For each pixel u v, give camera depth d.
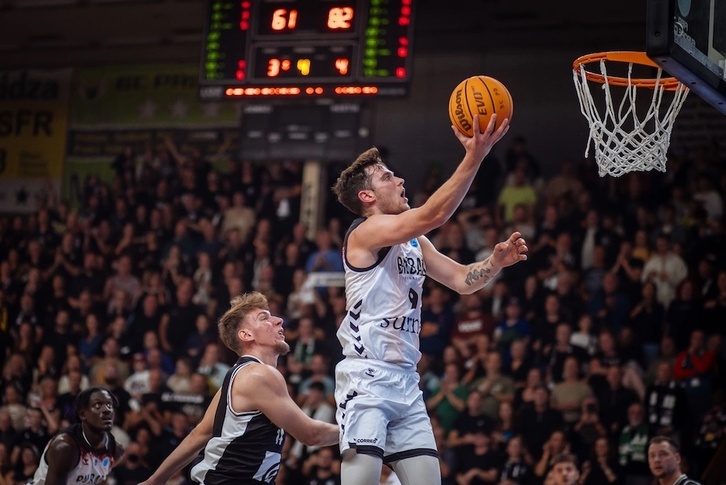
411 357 3.87
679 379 9.24
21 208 15.31
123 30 14.54
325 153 11.55
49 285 13.15
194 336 11.38
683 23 4.27
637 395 9.17
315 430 4.20
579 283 10.50
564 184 11.91
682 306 9.81
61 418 10.99
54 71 15.53
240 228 12.81
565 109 13.61
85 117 15.31
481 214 11.95
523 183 12.11
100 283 12.81
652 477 8.64
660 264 10.28
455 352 10.04
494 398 9.62
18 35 15.01
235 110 14.70
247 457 4.18
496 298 10.69
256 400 4.14
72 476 4.94
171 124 14.91
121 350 11.59
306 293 11.35
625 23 12.97
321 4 10.48
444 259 4.09
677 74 4.34
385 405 3.76
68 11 14.04
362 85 10.25
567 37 13.45
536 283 10.56
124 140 15.08
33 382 11.84
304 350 10.66
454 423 9.60
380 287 3.83
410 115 14.34
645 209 11.00
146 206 13.70
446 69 14.27
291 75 10.45
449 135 14.15
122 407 10.71
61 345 12.00
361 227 3.84
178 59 15.03
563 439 8.86
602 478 8.65
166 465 4.56
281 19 10.58
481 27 13.56
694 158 11.96
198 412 10.34
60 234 14.18
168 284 12.36
